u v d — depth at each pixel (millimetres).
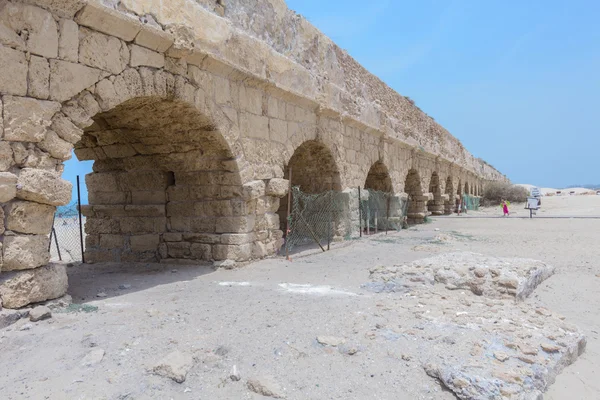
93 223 9664
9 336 4148
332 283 6898
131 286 6824
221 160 8266
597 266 8953
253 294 6027
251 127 8680
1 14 4539
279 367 3686
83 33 5398
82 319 4703
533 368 3684
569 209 30859
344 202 12781
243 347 4012
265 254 9117
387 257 9852
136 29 5922
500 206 40750
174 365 3486
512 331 4402
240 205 8391
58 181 4957
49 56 4984
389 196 17391
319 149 12141
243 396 3285
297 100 10289
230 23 7914
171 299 5727
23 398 3102
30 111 4766
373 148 15430
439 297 5867
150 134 8211
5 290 4551
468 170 35500
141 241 9195
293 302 5523
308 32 11086
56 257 10875
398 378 3539
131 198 9320
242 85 8422
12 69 4621
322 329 4465
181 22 6750
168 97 6711
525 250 11234
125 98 5961
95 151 9250
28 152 4789
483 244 12523
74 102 5309
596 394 3676
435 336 4250
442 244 12414
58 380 3344
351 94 13633
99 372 3469
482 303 5625
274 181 9164
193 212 8781
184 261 8773
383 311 5098
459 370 3484
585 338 4660
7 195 4512
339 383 3475
